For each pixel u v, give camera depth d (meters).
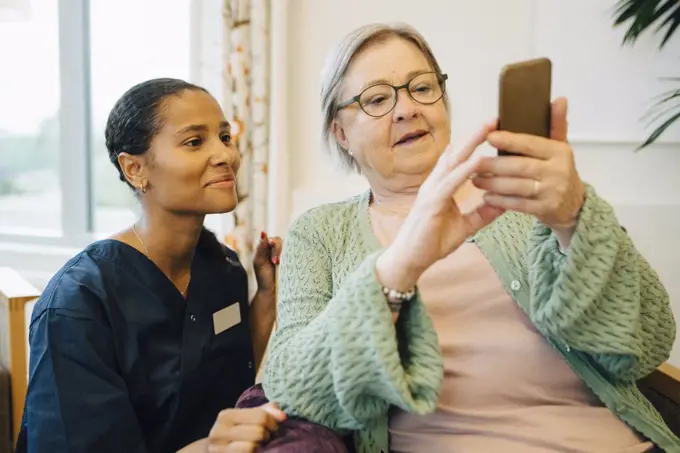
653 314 0.88
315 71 2.00
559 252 0.81
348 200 1.13
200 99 1.08
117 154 1.09
